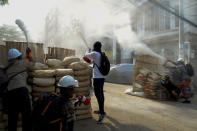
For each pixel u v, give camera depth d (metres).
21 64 6.14
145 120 8.31
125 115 8.80
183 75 11.99
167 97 11.94
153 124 7.93
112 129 7.30
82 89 7.88
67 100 4.11
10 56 6.15
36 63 7.40
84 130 7.11
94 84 7.86
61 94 4.14
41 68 7.37
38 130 3.99
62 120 3.97
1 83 6.02
